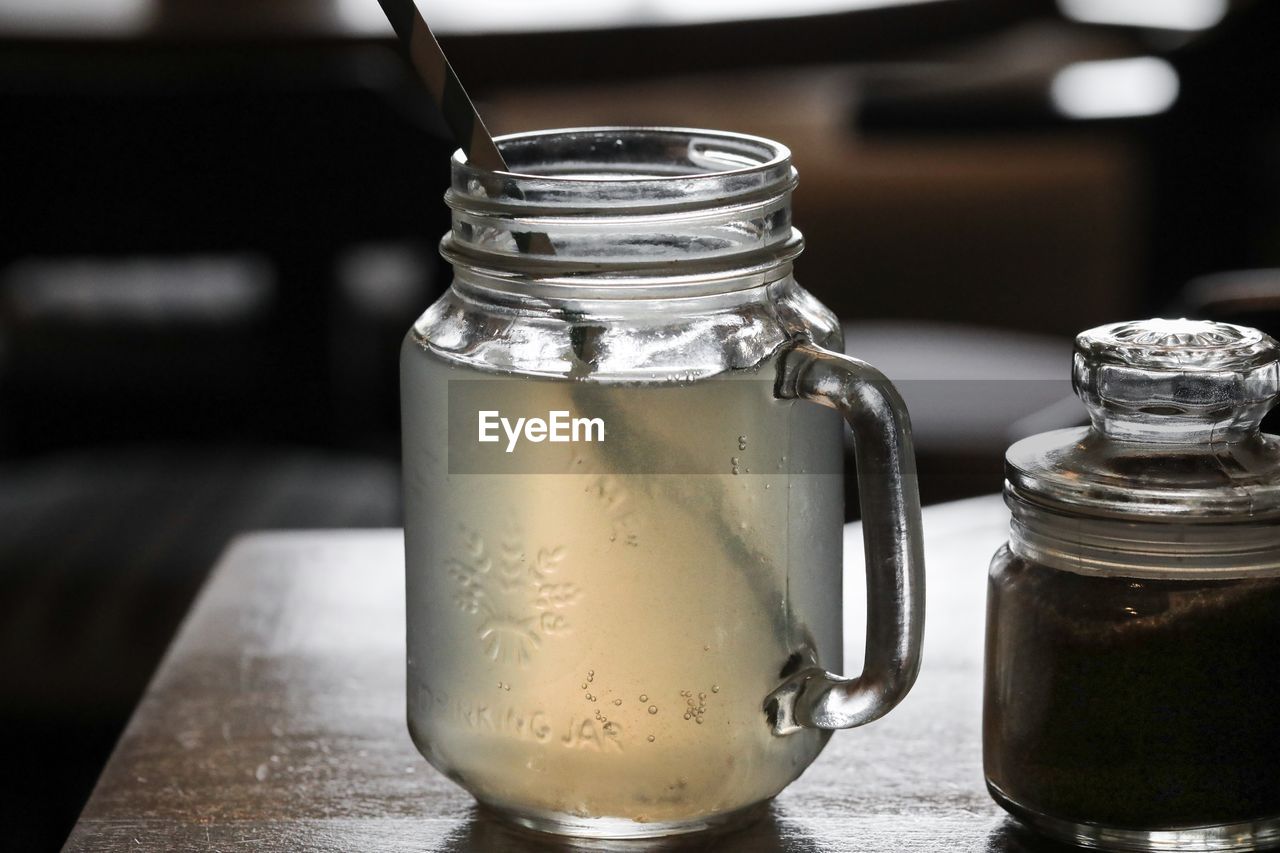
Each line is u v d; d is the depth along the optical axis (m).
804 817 0.67
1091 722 0.63
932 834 0.66
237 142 1.35
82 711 1.11
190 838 0.66
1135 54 2.01
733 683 0.63
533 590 0.63
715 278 0.62
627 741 0.63
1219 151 1.86
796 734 0.65
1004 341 1.55
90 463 1.37
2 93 1.32
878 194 2.66
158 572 1.15
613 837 0.65
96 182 1.35
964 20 1.62
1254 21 1.80
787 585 0.64
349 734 0.72
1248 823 0.63
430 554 0.65
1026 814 0.65
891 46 1.56
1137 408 0.63
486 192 0.62
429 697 0.65
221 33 1.46
